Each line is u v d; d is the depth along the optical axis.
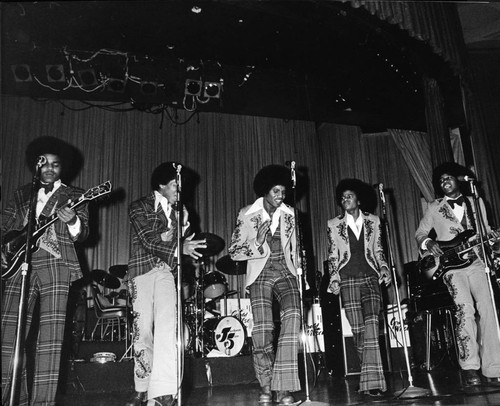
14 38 5.80
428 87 6.10
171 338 2.87
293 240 3.28
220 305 6.67
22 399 2.90
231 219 8.56
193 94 6.71
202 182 8.60
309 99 7.25
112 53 6.30
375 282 3.60
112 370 5.07
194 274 6.45
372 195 8.33
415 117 7.28
